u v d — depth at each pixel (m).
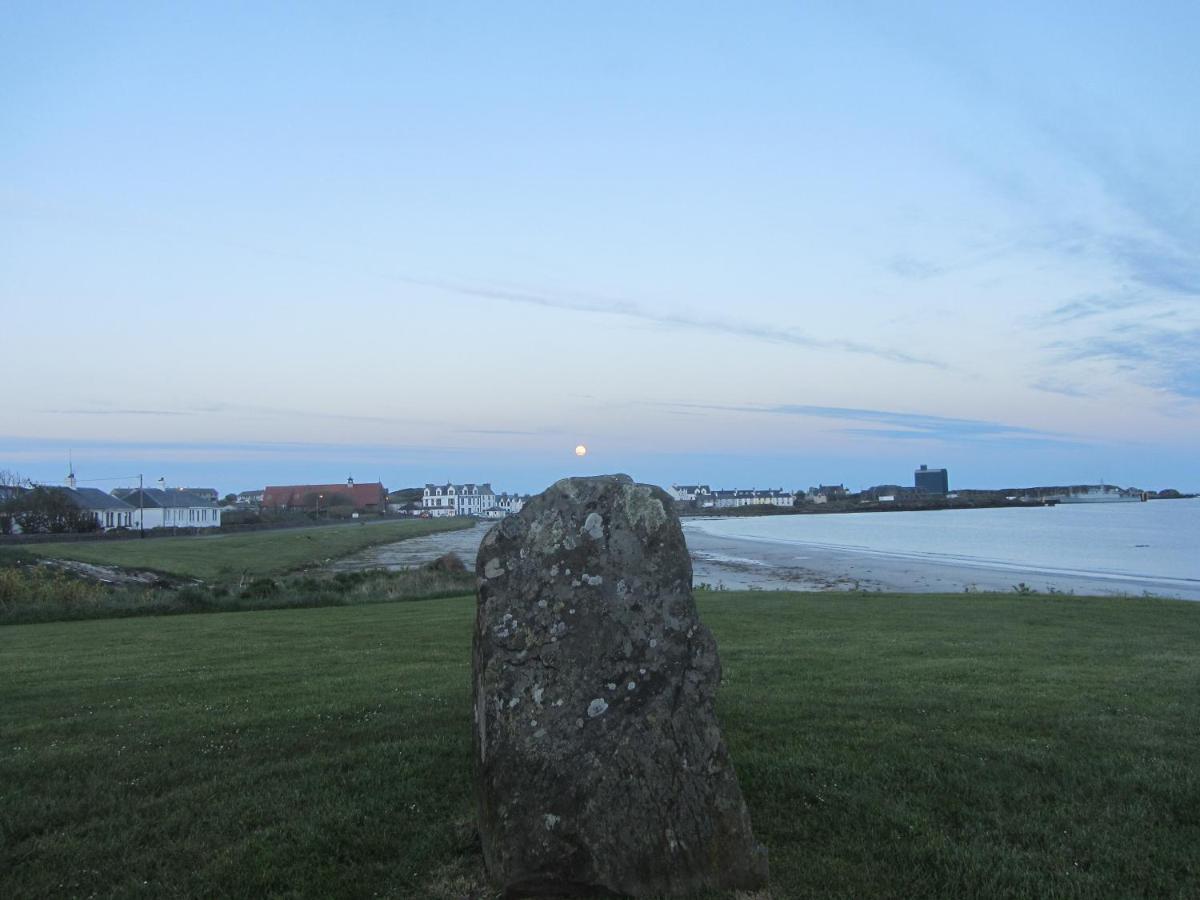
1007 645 13.66
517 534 5.48
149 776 6.87
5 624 21.34
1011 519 129.50
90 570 37.81
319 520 120.88
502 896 4.94
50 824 5.99
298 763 7.14
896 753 7.23
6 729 8.34
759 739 7.72
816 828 5.85
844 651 12.82
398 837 5.75
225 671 11.74
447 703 9.26
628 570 5.36
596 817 4.94
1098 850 5.40
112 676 11.45
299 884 5.14
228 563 49.72
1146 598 22.36
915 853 5.40
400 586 29.47
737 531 108.62
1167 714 8.54
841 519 175.00
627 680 5.18
